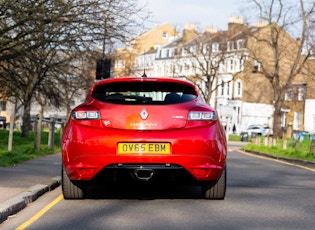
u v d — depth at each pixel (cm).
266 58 8406
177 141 786
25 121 3628
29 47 2078
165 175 809
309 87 7600
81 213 739
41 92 3350
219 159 808
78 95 4412
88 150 788
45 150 2083
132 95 816
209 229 634
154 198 889
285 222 687
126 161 781
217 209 781
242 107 8700
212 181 852
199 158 791
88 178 795
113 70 3538
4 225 655
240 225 661
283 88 5719
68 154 801
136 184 1077
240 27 7181
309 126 7556
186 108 805
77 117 805
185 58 10262
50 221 680
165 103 809
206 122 807
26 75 3031
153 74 11300
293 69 5650
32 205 809
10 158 1497
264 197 921
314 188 1087
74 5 1955
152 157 780
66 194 859
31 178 1065
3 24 2078
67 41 2077
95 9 1994
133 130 790
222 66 9362
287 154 2531
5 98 3347
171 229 632
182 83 829
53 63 2677
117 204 823
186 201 858
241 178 1275
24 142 2731
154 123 791
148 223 667
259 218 712
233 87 9075
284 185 1134
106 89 836
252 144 3662
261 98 8675
